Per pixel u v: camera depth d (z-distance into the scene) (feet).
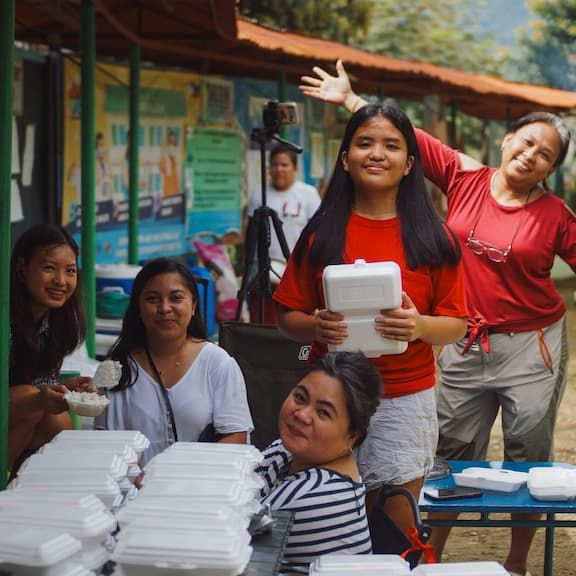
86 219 22.31
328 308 12.37
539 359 16.88
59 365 16.38
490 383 17.06
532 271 16.75
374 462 12.94
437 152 17.56
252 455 10.33
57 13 26.14
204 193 38.65
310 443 11.06
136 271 24.82
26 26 29.50
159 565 8.29
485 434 17.67
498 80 65.00
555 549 19.88
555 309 17.10
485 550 19.93
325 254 13.01
